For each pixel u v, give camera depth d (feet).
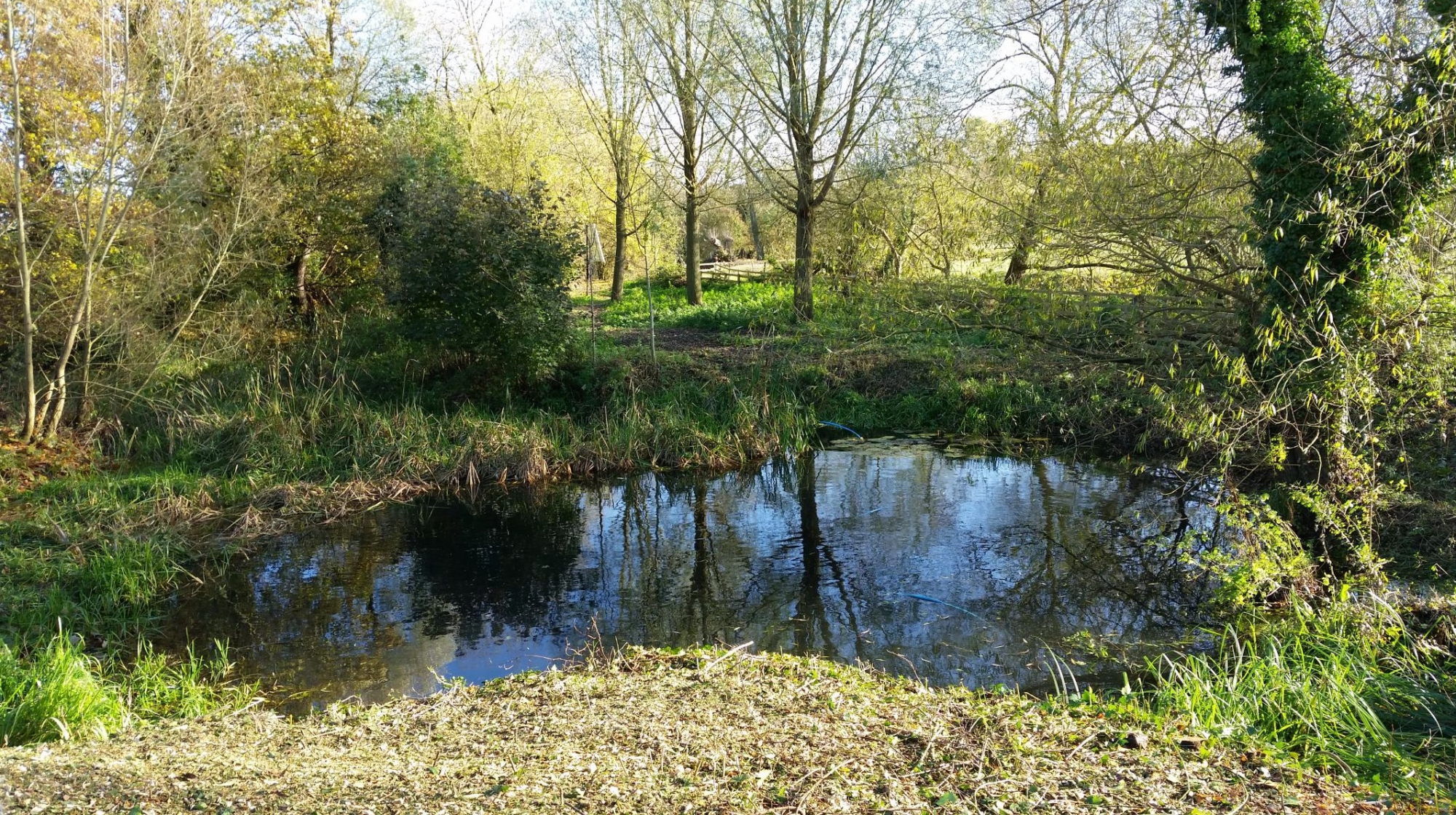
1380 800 13.03
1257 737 16.15
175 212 44.91
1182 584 28.22
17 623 24.81
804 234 68.59
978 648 23.79
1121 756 14.29
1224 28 27.73
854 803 12.33
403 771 13.89
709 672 19.35
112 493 35.45
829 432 52.11
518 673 21.91
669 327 74.23
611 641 24.86
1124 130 35.09
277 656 24.08
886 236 58.03
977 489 40.29
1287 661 20.40
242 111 49.42
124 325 43.16
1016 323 43.21
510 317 48.01
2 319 42.93
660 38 74.02
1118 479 40.91
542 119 103.19
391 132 67.77
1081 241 36.73
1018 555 31.50
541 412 49.75
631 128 87.66
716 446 46.65
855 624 25.80
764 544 33.91
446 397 50.65
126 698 20.74
